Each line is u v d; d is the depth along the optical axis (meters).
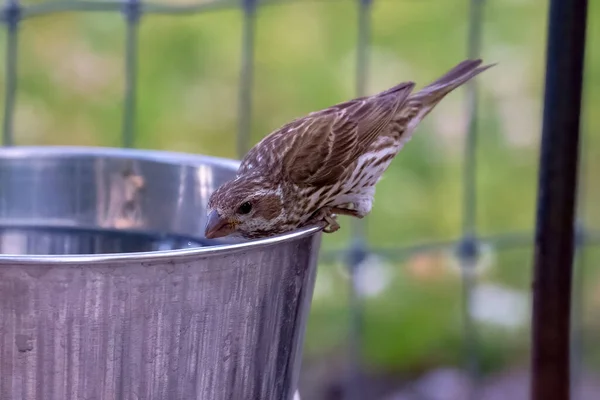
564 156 4.09
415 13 12.37
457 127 11.52
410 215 10.95
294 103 11.27
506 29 12.27
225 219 5.34
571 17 4.02
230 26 11.47
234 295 3.52
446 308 10.35
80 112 10.67
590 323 10.77
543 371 4.22
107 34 11.18
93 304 3.28
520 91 11.93
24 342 3.30
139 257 3.26
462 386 9.83
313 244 3.92
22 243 5.43
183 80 11.15
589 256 11.07
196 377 3.50
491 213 11.10
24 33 10.95
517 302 10.52
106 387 3.37
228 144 10.86
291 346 3.95
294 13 11.99
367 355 10.06
